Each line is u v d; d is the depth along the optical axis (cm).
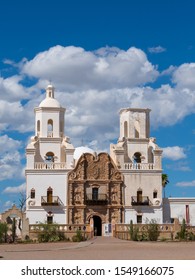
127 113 9306
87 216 8550
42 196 8512
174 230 7188
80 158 8681
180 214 8888
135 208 8675
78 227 7225
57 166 8681
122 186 8731
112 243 5581
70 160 8694
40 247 4931
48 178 8581
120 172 8738
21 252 4075
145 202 8662
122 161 8825
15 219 7112
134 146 9169
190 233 6919
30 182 8531
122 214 8644
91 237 7194
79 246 4894
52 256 3509
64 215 8506
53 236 6731
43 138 9012
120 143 8950
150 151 9244
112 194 8688
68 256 3491
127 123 9300
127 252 3878
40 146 9006
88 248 4541
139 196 8719
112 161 8775
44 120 9125
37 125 9206
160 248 4459
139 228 7144
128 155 9119
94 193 8656
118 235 7444
